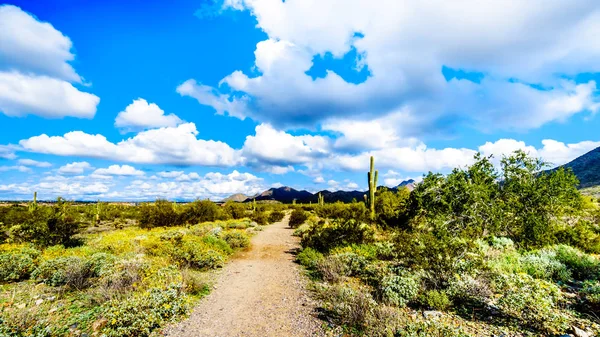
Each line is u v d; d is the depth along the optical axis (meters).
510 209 12.42
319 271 9.99
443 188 13.50
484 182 13.18
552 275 7.96
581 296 6.23
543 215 12.17
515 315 5.57
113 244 12.67
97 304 6.22
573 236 11.66
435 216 12.76
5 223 22.89
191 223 27.78
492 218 12.20
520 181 12.67
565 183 11.85
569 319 5.20
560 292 6.45
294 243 18.03
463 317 5.66
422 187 14.37
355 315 5.73
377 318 5.56
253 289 8.40
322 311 6.53
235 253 14.42
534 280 6.97
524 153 12.91
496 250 10.77
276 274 10.20
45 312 5.64
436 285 6.96
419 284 7.05
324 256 12.03
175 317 5.98
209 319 6.11
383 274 8.31
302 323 5.90
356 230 13.84
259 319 6.14
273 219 36.88
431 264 7.38
